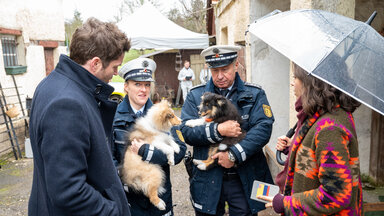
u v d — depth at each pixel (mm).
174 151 2521
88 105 1410
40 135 1307
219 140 2525
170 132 2662
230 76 2666
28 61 8492
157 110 2543
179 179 5258
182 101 14938
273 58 4715
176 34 9797
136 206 2420
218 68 2643
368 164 3969
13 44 8133
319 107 1526
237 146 2395
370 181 3936
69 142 1266
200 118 2758
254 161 2590
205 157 2666
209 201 2533
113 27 1562
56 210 1350
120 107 2570
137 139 2420
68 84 1384
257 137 2438
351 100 1516
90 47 1439
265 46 4695
